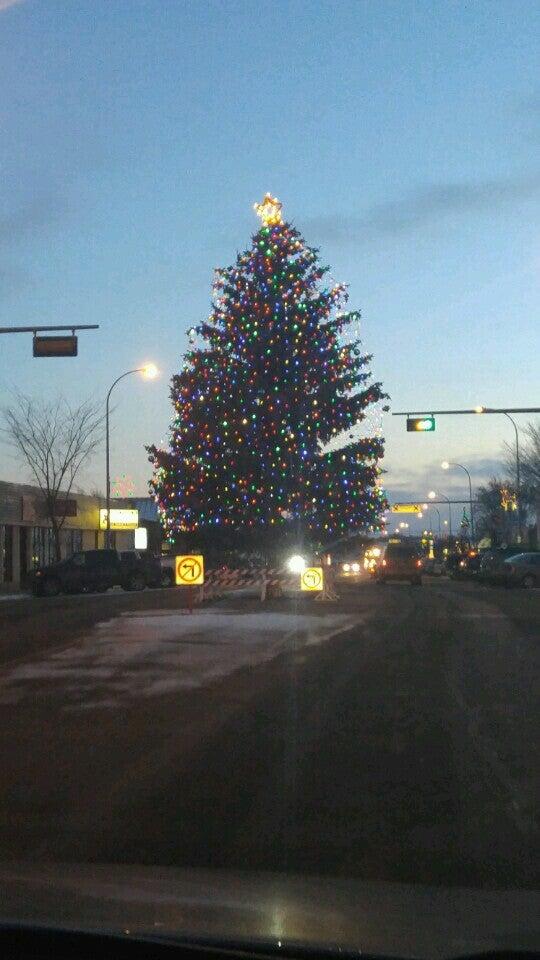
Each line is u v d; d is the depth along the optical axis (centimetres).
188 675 1656
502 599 3816
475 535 11981
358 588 4972
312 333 4100
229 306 4144
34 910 412
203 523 4234
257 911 433
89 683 1576
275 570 3659
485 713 1316
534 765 1027
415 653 1959
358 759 1051
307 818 830
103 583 4741
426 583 6112
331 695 1456
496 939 399
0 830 792
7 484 5381
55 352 2294
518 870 692
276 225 4175
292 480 4091
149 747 1109
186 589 4734
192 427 4134
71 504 5700
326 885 536
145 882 498
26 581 5216
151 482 4288
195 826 805
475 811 852
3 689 1520
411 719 1273
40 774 987
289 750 1092
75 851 733
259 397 4088
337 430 4203
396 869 694
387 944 381
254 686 1537
